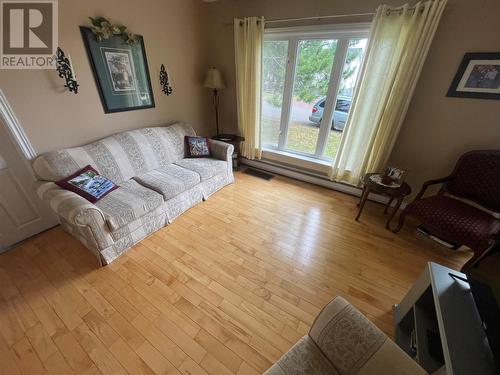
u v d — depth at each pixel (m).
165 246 2.01
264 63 2.96
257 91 3.00
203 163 2.76
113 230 1.78
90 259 1.86
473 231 1.60
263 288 1.64
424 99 2.12
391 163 2.50
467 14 1.75
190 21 2.88
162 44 2.65
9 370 1.19
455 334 0.91
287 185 3.13
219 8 2.93
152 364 1.21
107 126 2.38
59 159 1.92
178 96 3.04
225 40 3.08
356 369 0.76
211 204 2.65
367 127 2.39
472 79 1.87
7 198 1.89
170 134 2.76
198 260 1.88
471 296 1.04
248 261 1.88
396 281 1.72
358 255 1.96
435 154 2.24
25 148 1.87
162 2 2.51
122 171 2.27
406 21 1.93
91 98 2.19
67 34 1.90
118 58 2.29
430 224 1.83
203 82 3.31
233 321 1.42
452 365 0.82
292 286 1.67
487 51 1.76
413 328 1.34
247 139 3.35
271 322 1.42
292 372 0.84
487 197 1.86
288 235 2.18
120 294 1.58
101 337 1.33
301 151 3.20
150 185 2.20
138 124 2.67
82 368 1.19
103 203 1.87
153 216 2.10
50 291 1.59
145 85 2.60
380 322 1.43
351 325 0.82
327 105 2.73
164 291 1.61
